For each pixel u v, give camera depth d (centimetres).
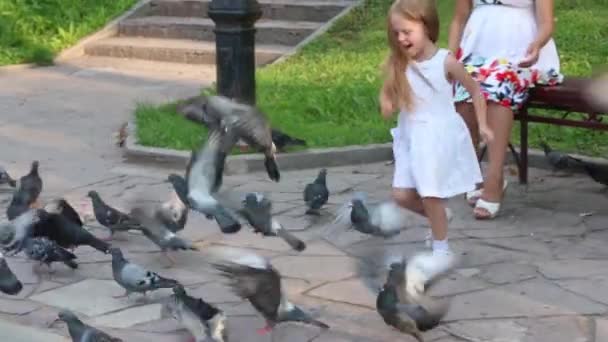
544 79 812
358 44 1465
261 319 606
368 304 626
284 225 784
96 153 1039
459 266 684
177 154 970
